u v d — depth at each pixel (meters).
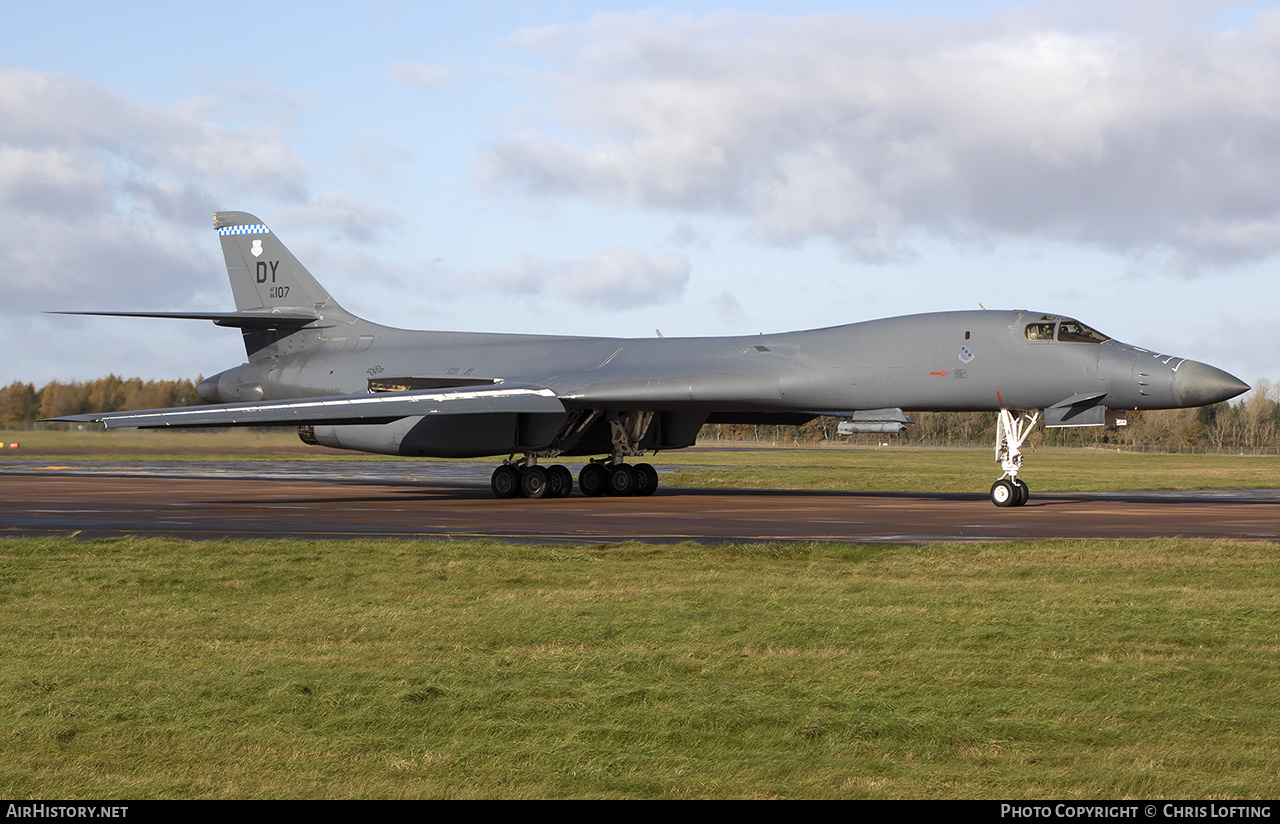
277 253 61.19
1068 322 43.62
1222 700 12.66
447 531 33.06
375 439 52.59
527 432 49.78
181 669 14.13
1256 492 58.94
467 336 57.16
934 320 45.75
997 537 31.19
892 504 45.97
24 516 38.62
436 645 15.67
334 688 13.08
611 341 53.31
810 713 12.05
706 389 47.00
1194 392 41.34
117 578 22.08
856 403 46.44
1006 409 45.00
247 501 47.53
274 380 60.00
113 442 110.94
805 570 23.36
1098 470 95.25
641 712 12.13
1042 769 10.26
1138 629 16.67
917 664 14.39
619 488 52.53
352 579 22.06
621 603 19.03
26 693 12.90
